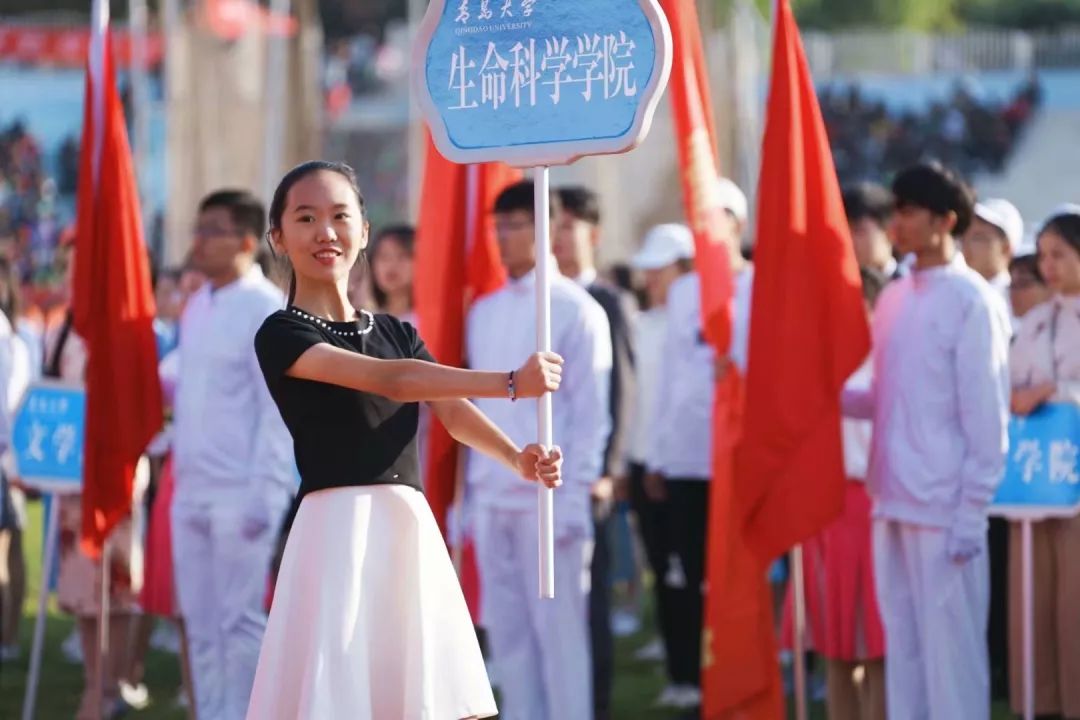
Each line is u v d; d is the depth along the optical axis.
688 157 8.16
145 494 12.42
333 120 43.56
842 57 44.16
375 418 5.53
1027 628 8.26
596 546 9.36
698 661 10.48
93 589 10.07
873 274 9.09
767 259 7.86
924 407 7.73
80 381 10.45
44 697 10.93
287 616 5.46
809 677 10.95
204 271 9.15
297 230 5.62
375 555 5.48
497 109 5.92
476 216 9.23
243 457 8.95
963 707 7.63
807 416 7.79
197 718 9.02
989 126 41.62
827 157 7.88
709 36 22.83
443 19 5.99
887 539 7.89
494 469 8.73
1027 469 8.15
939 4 52.94
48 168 39.38
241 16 24.59
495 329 8.87
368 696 5.39
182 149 24.80
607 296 9.88
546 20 5.88
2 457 10.97
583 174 24.20
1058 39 43.94
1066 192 40.22
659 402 10.59
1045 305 8.95
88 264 8.90
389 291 10.54
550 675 8.62
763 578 8.02
